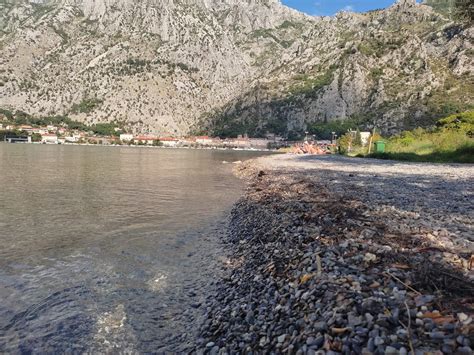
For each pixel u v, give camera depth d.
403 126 193.75
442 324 4.65
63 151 121.06
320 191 19.39
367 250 8.04
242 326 6.86
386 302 5.45
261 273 9.19
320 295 6.34
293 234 11.06
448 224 10.28
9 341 7.60
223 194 29.36
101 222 18.77
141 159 88.00
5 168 50.97
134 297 9.70
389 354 4.30
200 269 11.78
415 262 7.05
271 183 29.28
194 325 7.95
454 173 26.41
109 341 7.55
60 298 9.62
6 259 12.80
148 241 15.23
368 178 24.98
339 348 4.74
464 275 6.29
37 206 23.16
